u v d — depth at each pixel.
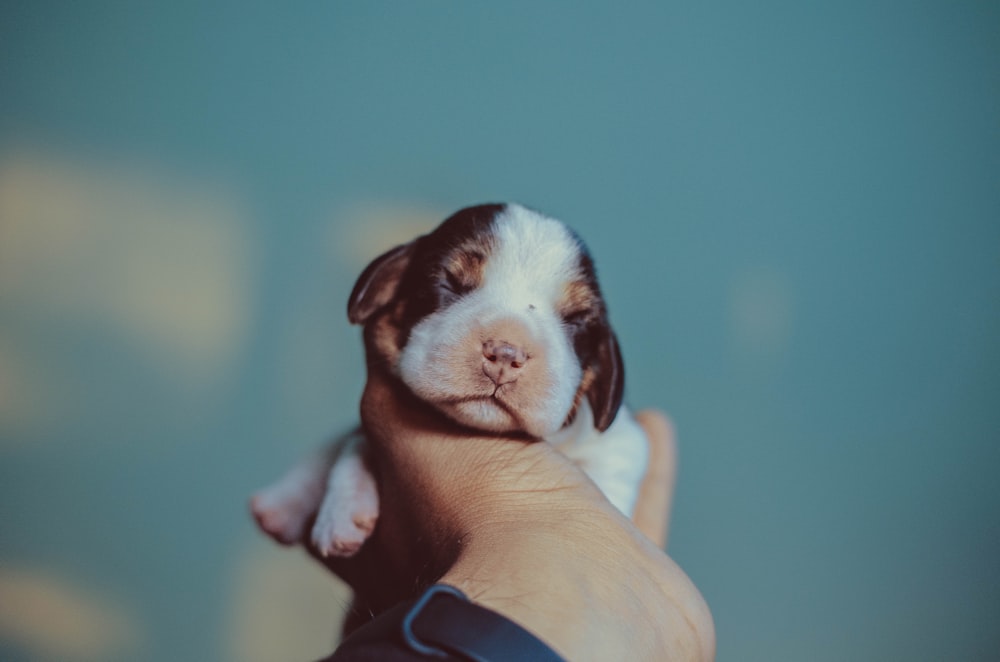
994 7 0.41
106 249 0.44
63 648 0.44
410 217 0.43
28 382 0.45
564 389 0.21
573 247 0.24
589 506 0.16
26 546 0.44
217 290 0.44
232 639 0.44
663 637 0.14
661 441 0.30
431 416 0.21
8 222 0.45
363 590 0.23
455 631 0.12
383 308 0.24
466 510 0.17
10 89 0.44
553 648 0.13
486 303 0.22
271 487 0.27
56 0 0.44
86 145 0.44
